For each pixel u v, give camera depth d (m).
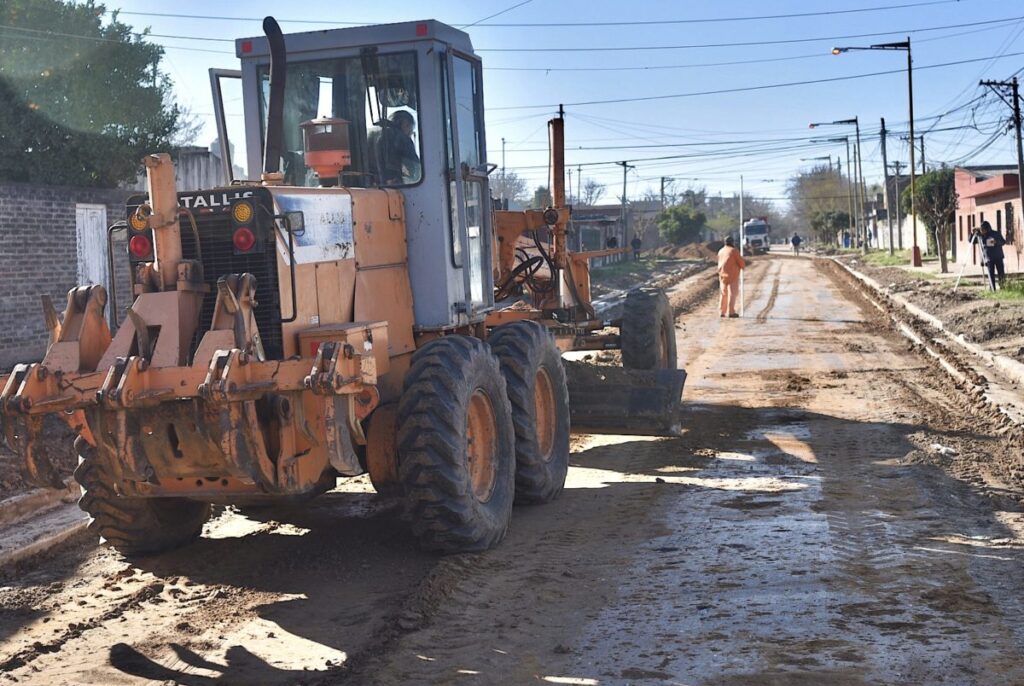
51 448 10.85
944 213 41.50
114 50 19.23
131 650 5.96
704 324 25.27
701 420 12.55
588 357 18.08
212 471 6.53
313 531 8.30
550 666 5.54
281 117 7.62
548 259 12.21
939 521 7.96
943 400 13.79
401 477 7.30
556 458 9.17
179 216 6.80
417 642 5.92
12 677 5.61
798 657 5.45
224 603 6.73
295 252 6.95
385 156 8.34
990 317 22.28
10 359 15.66
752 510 8.43
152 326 6.50
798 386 15.02
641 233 101.12
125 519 7.46
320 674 5.55
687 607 6.28
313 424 6.52
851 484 9.20
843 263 62.31
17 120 18.39
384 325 7.44
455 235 8.45
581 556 7.43
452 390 7.28
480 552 7.54
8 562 7.59
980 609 6.07
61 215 16.62
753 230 98.06
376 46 8.27
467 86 8.85
